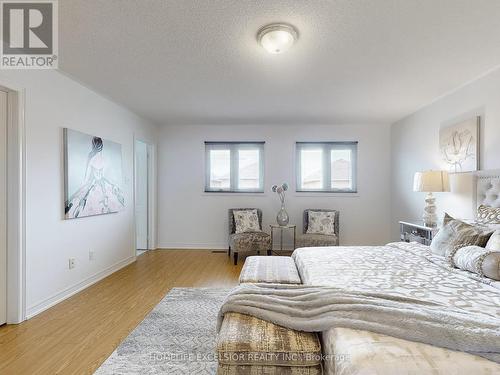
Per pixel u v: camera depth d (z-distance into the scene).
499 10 1.91
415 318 1.18
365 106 4.13
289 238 5.33
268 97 3.74
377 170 5.29
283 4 1.85
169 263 4.41
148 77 3.06
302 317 1.40
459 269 2.03
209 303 2.84
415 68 2.83
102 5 1.85
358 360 1.03
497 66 2.77
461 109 3.31
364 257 2.47
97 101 3.57
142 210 5.34
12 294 2.39
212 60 2.65
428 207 3.53
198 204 5.45
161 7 1.87
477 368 1.00
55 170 2.85
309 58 2.61
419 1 1.82
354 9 1.90
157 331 2.27
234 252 4.44
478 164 3.02
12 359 1.89
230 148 5.39
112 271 3.92
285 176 5.35
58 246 2.88
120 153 4.08
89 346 2.05
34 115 2.59
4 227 2.38
